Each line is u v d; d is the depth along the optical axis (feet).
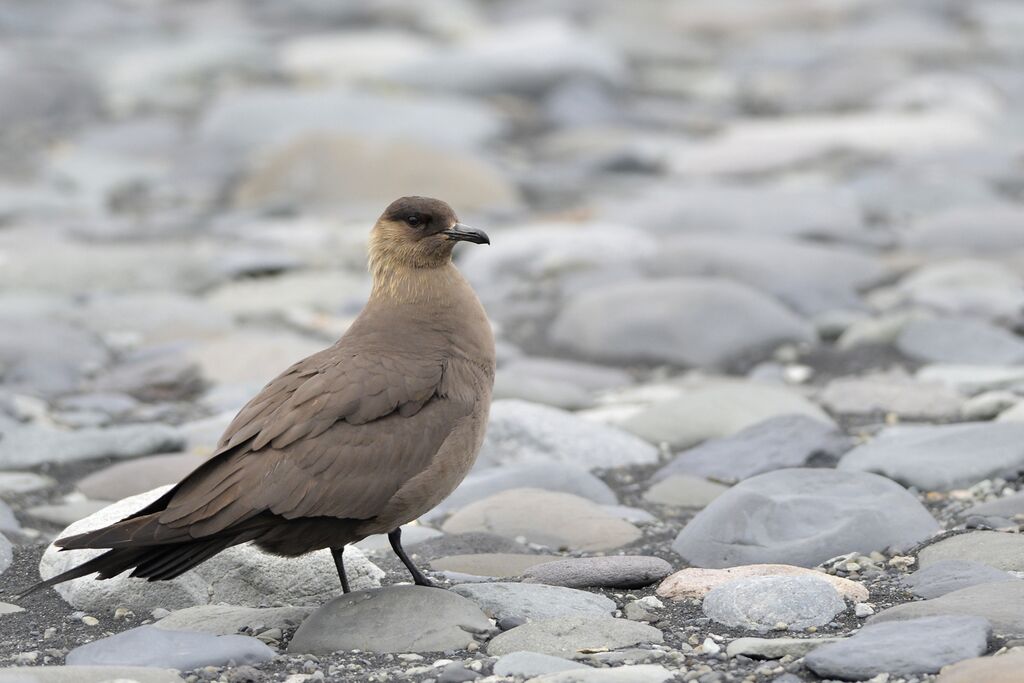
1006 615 24.95
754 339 48.49
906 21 122.72
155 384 46.34
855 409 41.96
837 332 49.32
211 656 24.94
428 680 24.06
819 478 32.32
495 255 59.41
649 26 128.67
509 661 24.34
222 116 89.20
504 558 30.91
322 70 106.32
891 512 30.86
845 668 23.18
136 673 23.93
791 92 100.63
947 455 34.83
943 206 67.92
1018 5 134.51
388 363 27.20
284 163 74.69
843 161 79.46
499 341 51.01
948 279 53.52
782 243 57.67
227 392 44.88
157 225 69.67
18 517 34.04
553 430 38.91
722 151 82.38
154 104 99.14
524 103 99.55
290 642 26.30
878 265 56.24
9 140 89.20
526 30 108.17
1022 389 41.81
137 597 28.91
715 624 26.61
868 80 97.71
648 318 49.44
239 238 66.74
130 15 133.90
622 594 28.86
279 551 26.73
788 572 28.55
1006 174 73.67
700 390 42.83
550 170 81.51
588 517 33.30
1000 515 31.37
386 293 29.04
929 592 27.37
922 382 43.11
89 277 57.98
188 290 58.08
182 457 37.32
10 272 57.72
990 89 98.48
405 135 86.53
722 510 31.50
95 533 24.25
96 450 39.06
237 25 132.05
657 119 94.17
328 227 68.33
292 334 51.37
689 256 56.49
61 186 78.38
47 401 44.93
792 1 135.13
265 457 25.58
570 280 56.95
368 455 26.20
